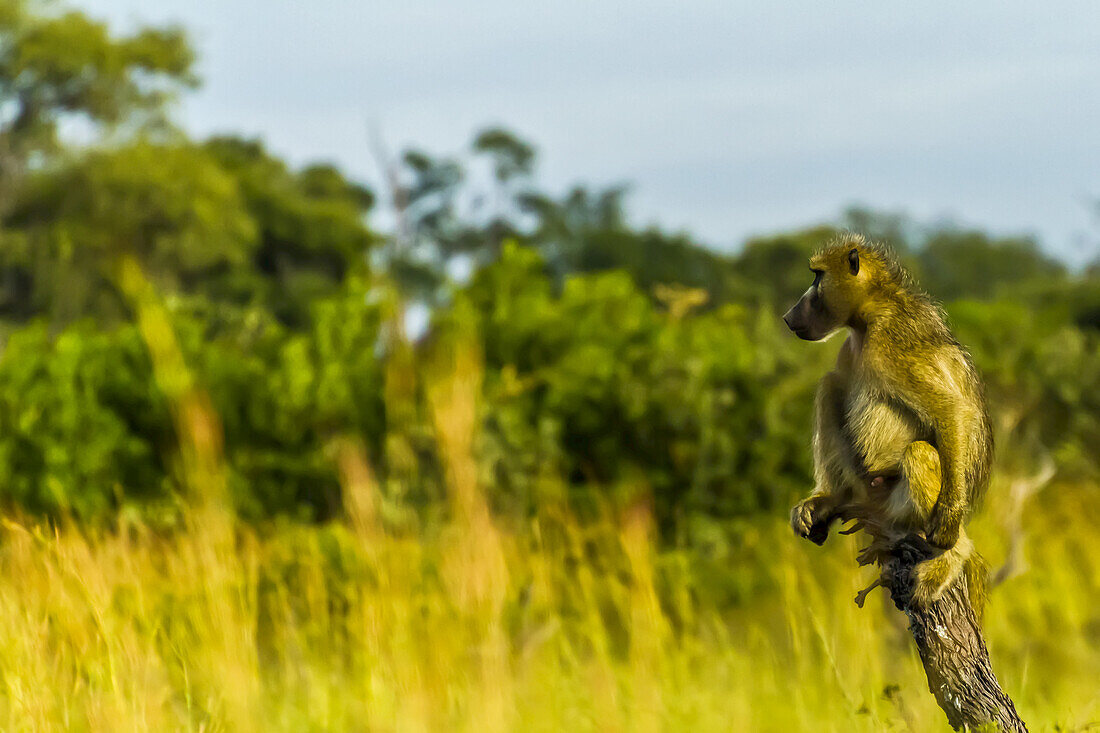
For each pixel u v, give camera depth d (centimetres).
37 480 3184
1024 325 3672
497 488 3092
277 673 2380
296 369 3338
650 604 2481
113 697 1977
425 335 3450
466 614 2369
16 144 14738
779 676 2383
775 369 3325
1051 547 2955
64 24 14625
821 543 1642
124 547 2517
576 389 3247
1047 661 2511
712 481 3142
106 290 14075
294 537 2842
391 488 3034
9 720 1955
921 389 1554
